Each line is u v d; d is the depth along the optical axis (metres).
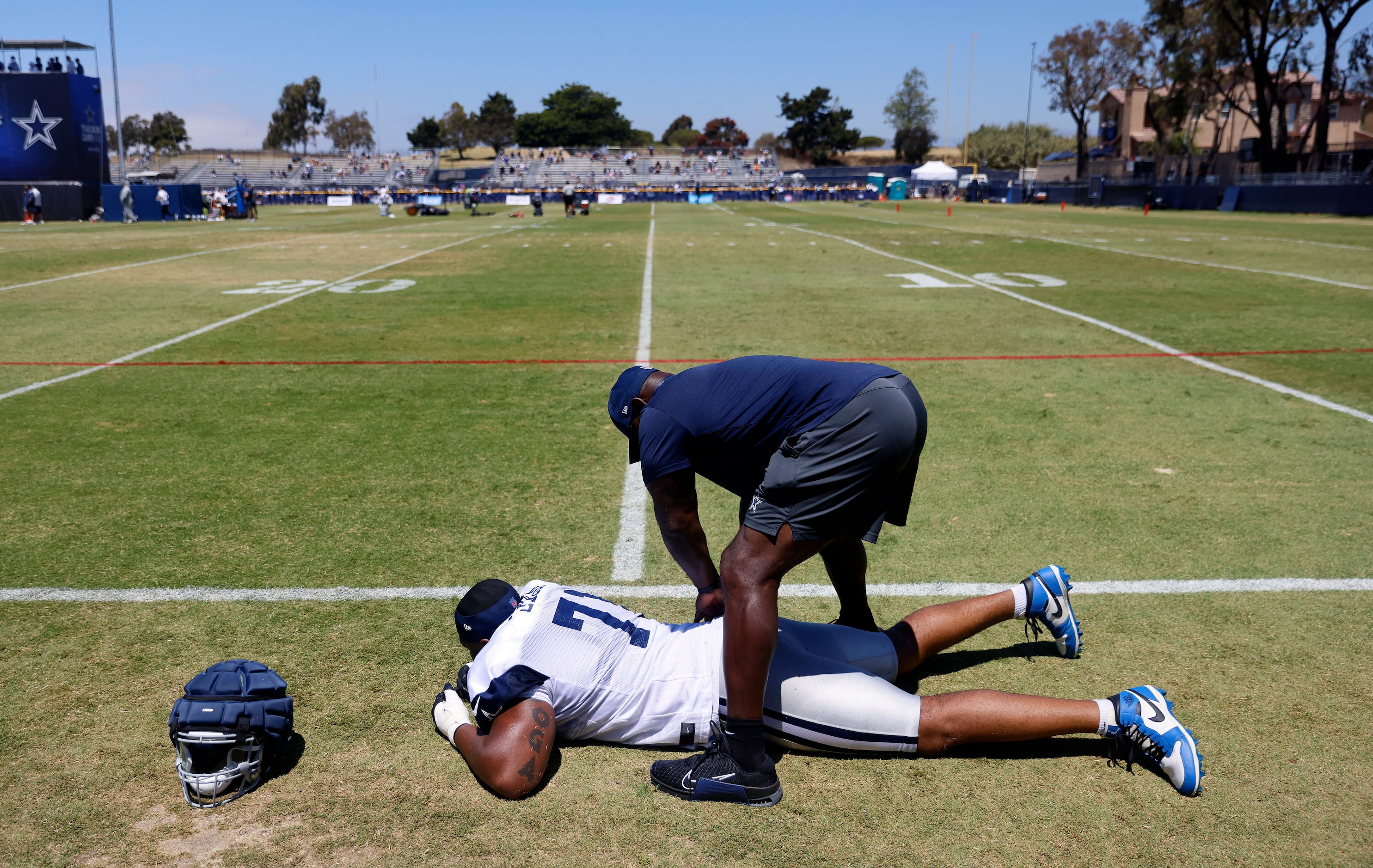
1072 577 3.74
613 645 2.61
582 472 5.14
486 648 2.61
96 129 37.44
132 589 3.65
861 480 2.40
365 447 5.65
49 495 4.78
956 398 6.82
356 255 19.88
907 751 2.54
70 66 36.78
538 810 2.39
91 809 2.39
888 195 75.50
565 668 2.55
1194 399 6.71
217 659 3.12
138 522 4.39
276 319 10.81
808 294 12.88
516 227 31.12
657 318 10.82
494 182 88.12
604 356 8.59
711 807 2.41
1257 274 14.61
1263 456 5.33
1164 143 62.41
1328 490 4.73
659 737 2.60
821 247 21.28
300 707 2.84
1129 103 73.12
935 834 2.29
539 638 2.56
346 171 89.88
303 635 3.29
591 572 3.82
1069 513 4.46
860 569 3.00
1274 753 2.59
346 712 2.82
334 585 3.69
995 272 15.55
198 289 13.70
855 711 2.50
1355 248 19.42
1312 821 2.32
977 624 2.92
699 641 2.62
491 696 2.44
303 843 2.27
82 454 5.51
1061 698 2.68
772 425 2.45
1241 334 9.34
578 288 13.74
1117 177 64.75
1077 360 8.20
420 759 2.61
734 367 2.55
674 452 2.50
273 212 52.66
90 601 3.55
